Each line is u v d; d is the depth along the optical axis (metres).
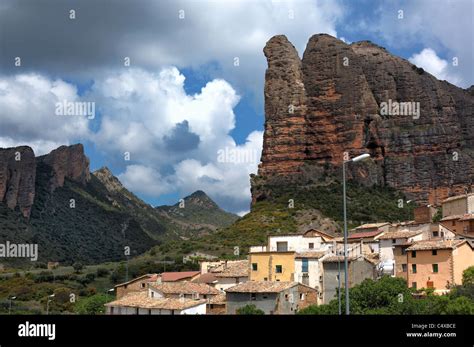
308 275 116.12
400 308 82.44
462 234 124.75
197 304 104.94
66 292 176.25
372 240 135.88
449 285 102.00
